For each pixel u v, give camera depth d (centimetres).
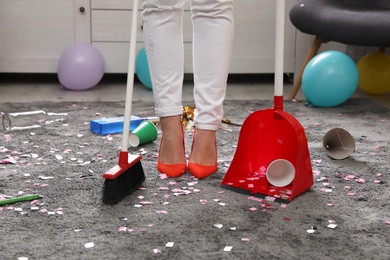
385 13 260
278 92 155
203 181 162
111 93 299
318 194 154
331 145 191
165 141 166
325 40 278
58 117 239
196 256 118
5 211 139
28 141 202
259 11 321
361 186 161
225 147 196
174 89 162
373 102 277
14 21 313
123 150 149
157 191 154
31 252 119
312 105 271
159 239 125
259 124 162
